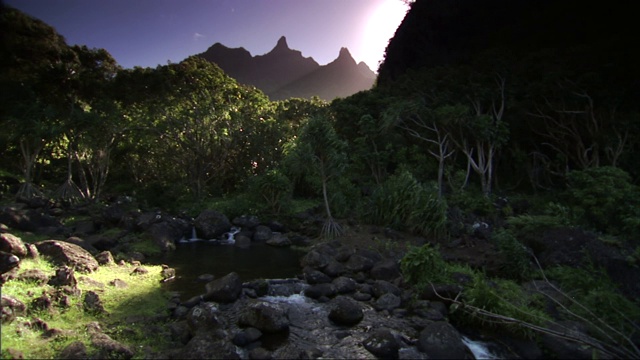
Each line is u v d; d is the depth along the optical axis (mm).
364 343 9148
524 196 28500
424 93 31891
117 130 25797
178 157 31000
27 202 22047
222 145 30641
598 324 9781
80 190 25969
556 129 31438
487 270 14273
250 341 8992
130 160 31750
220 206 24281
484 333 10039
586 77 28750
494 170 33281
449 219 20266
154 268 14359
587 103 29172
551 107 30109
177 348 8477
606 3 36406
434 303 11305
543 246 15211
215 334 8867
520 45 41156
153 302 10805
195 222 21484
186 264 15727
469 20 46594
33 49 35156
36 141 23203
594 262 13492
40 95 31297
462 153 35625
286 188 23859
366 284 13117
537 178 31594
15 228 16531
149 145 29859
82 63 36188
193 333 9094
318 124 19828
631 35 33406
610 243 15266
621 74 29562
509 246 14125
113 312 9820
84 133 24953
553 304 11016
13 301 8281
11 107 25609
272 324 9523
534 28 41156
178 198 28500
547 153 35312
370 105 32688
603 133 27641
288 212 23688
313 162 19672
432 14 49562
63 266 11641
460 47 46594
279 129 33031
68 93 33000
